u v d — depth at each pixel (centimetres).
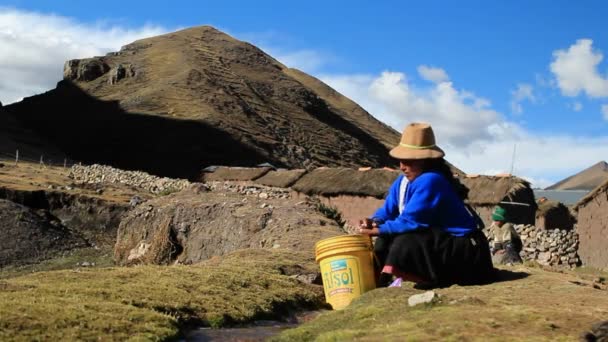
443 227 727
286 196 3203
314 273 1014
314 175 3275
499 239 1268
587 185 9831
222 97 10344
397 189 749
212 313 733
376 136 13338
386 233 732
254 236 1925
